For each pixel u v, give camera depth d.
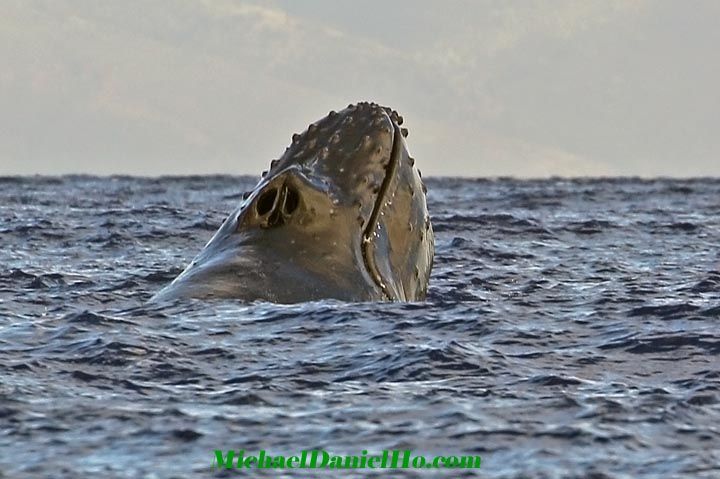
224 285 43.38
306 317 42.06
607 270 65.69
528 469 29.05
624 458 29.83
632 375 38.00
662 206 115.38
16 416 32.28
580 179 163.50
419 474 28.72
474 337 42.28
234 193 131.12
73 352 39.25
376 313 42.69
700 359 40.09
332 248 42.91
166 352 39.16
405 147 44.03
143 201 115.81
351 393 35.22
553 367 38.94
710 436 31.52
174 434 31.05
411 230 43.84
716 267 67.50
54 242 77.56
